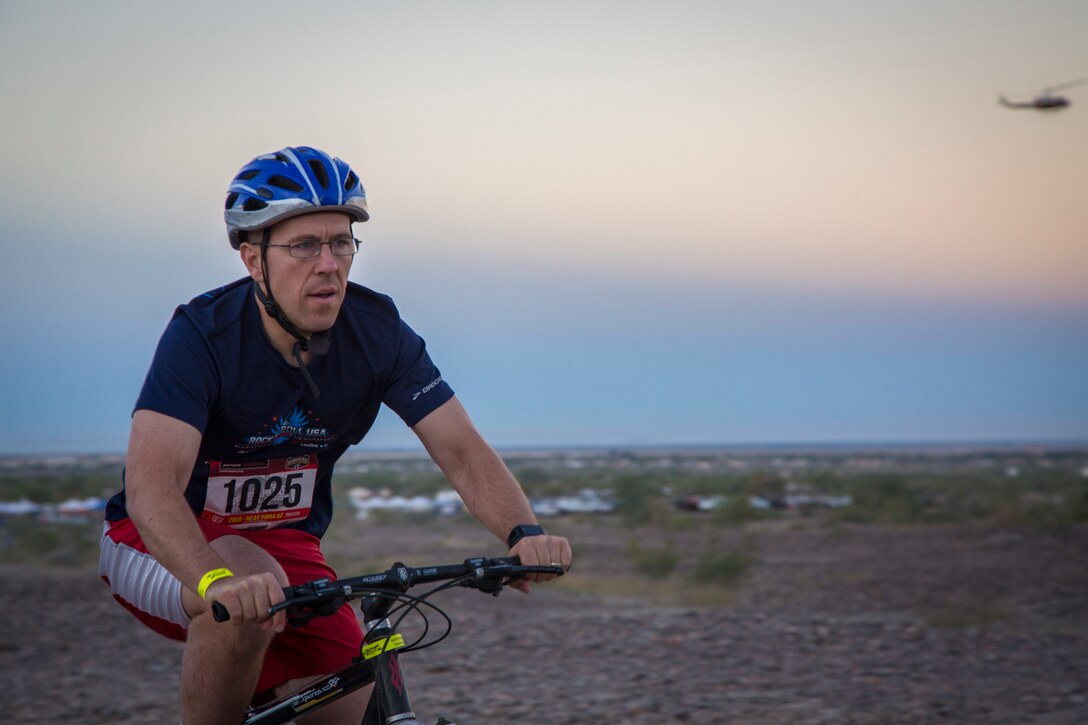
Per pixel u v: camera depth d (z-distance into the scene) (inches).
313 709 103.2
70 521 1362.0
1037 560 735.7
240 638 98.2
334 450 117.6
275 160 103.3
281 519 115.6
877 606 486.3
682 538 1080.2
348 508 1815.9
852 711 237.8
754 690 264.4
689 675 285.9
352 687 101.1
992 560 741.3
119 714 248.7
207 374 102.9
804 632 366.9
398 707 95.0
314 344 105.4
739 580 613.6
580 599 503.5
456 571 96.2
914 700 250.7
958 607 453.7
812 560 767.7
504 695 259.1
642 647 335.6
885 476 1990.7
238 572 101.1
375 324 113.5
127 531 111.3
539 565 100.7
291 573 115.0
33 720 242.5
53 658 330.6
